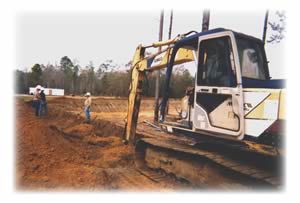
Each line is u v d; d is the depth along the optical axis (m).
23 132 9.30
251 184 4.63
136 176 6.52
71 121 14.53
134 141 8.29
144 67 7.81
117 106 28.95
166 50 7.11
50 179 5.84
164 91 6.66
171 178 6.32
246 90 4.69
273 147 4.23
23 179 5.64
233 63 4.94
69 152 8.19
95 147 9.27
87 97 14.38
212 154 5.38
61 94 45.31
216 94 5.21
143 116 20.45
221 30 5.27
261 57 5.60
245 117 4.66
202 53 5.61
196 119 5.60
